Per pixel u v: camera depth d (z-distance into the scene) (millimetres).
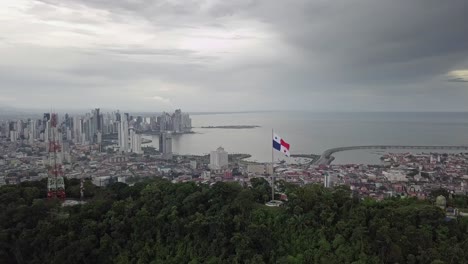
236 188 65500
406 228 51938
